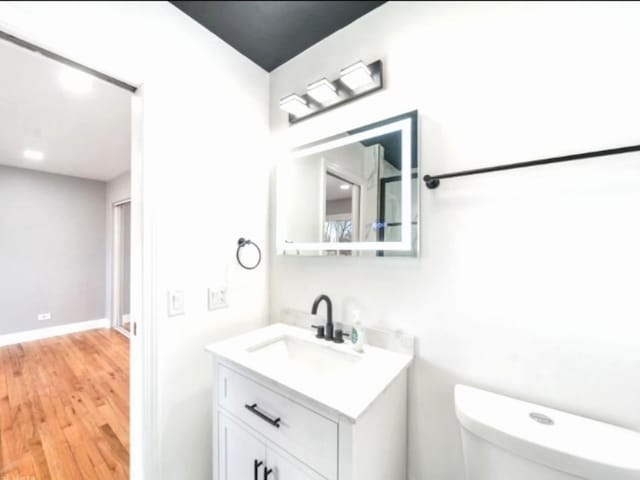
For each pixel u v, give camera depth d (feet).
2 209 11.49
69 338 12.25
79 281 13.34
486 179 3.20
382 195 3.91
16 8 2.71
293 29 4.37
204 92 4.27
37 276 12.25
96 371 9.05
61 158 10.67
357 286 4.19
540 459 2.36
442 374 3.47
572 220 2.77
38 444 5.71
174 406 3.90
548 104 2.89
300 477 2.80
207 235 4.30
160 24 3.77
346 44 4.31
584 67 2.73
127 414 6.75
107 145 9.31
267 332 4.48
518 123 3.04
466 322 3.32
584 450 2.27
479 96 3.26
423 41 3.65
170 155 3.85
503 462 2.54
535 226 2.94
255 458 3.21
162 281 3.78
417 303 3.66
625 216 2.55
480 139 3.25
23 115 7.20
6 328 11.52
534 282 2.95
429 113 3.59
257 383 3.19
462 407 2.84
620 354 2.57
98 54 3.22
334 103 4.40
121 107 6.81
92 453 5.49
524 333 2.99
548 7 2.90
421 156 3.65
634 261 2.51
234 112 4.71
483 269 3.22
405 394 3.64
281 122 5.16
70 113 7.10
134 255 3.77
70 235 13.10
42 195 12.40
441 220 3.49
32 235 12.14
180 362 3.97
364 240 4.06
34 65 5.19
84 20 3.12
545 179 2.89
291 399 2.87
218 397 3.69
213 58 4.40
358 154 4.16
